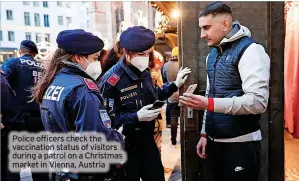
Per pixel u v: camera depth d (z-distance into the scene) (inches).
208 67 64.5
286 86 150.2
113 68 71.6
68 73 51.1
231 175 60.9
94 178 52.8
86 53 51.5
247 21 73.8
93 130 48.5
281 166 76.3
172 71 160.7
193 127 79.1
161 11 269.3
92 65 53.4
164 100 80.5
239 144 59.9
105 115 51.4
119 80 68.6
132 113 66.8
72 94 48.5
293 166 115.0
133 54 68.4
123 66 69.9
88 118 48.0
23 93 98.1
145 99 71.4
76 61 52.5
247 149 59.9
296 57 138.8
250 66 54.5
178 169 130.8
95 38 52.4
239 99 53.9
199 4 75.5
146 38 66.6
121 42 68.5
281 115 74.9
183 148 80.5
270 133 75.6
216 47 60.9
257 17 73.4
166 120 209.2
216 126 61.9
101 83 69.1
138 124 69.8
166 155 152.8
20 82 101.0
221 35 57.9
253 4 73.1
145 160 72.6
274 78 74.1
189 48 77.5
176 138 174.2
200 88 77.5
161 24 335.6
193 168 80.0
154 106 66.7
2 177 86.8
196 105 56.0
